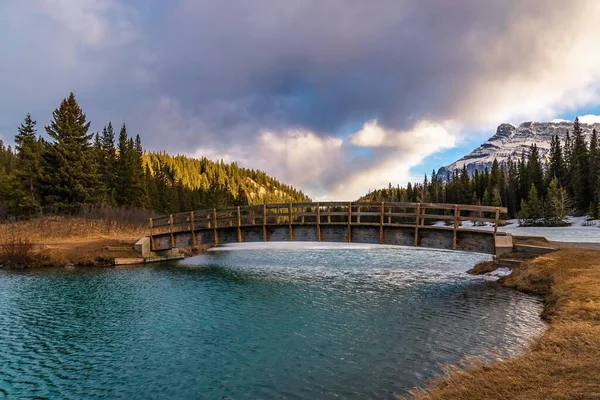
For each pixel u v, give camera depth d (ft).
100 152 213.87
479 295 58.18
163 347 39.75
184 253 134.21
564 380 22.27
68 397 29.30
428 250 145.07
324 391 28.99
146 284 74.43
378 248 157.79
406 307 53.57
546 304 48.14
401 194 529.04
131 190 218.79
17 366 35.32
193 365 34.99
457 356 34.32
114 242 115.65
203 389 30.17
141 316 51.47
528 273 61.36
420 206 80.18
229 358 36.42
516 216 322.75
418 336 40.68
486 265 78.89
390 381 30.04
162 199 303.48
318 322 47.57
